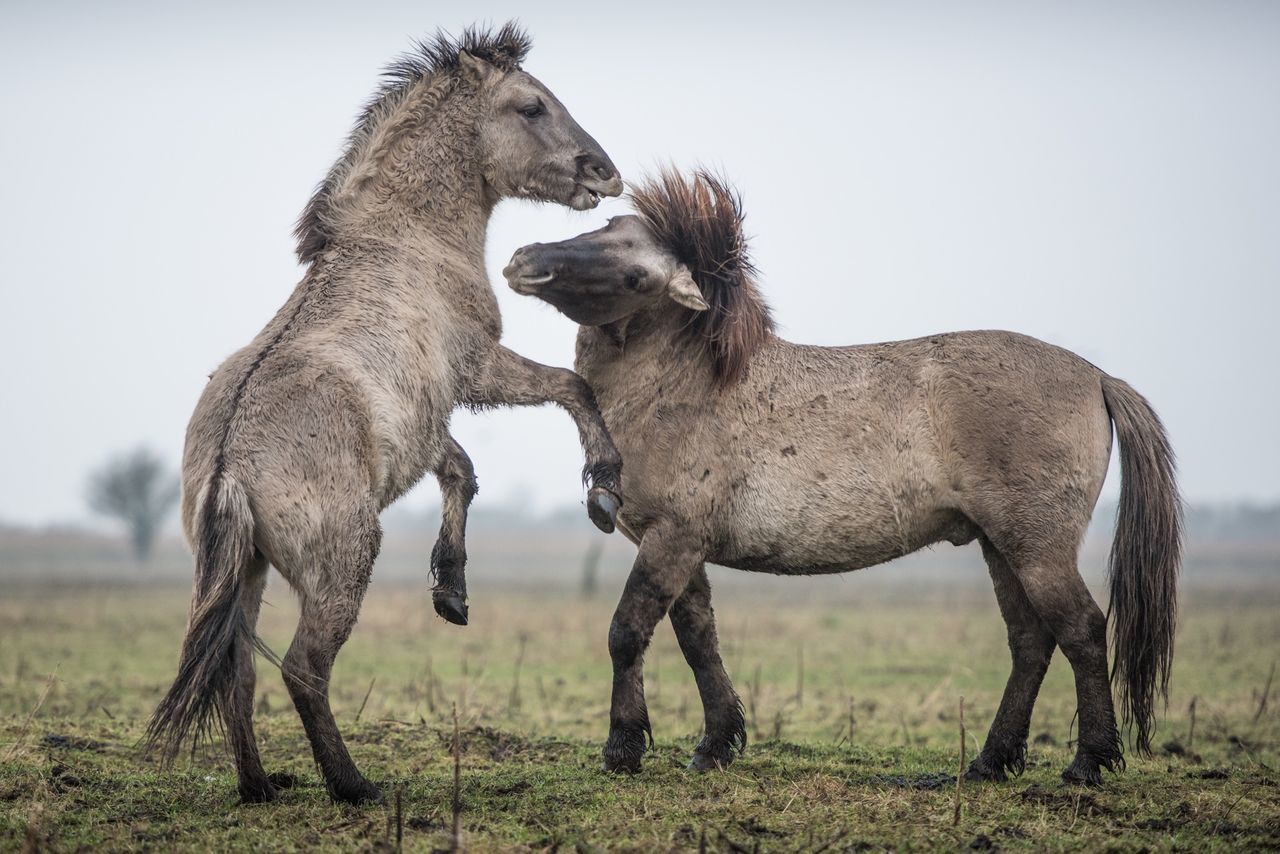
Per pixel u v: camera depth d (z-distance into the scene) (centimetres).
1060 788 1138
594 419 1184
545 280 1176
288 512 991
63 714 1695
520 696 2094
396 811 975
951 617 4266
